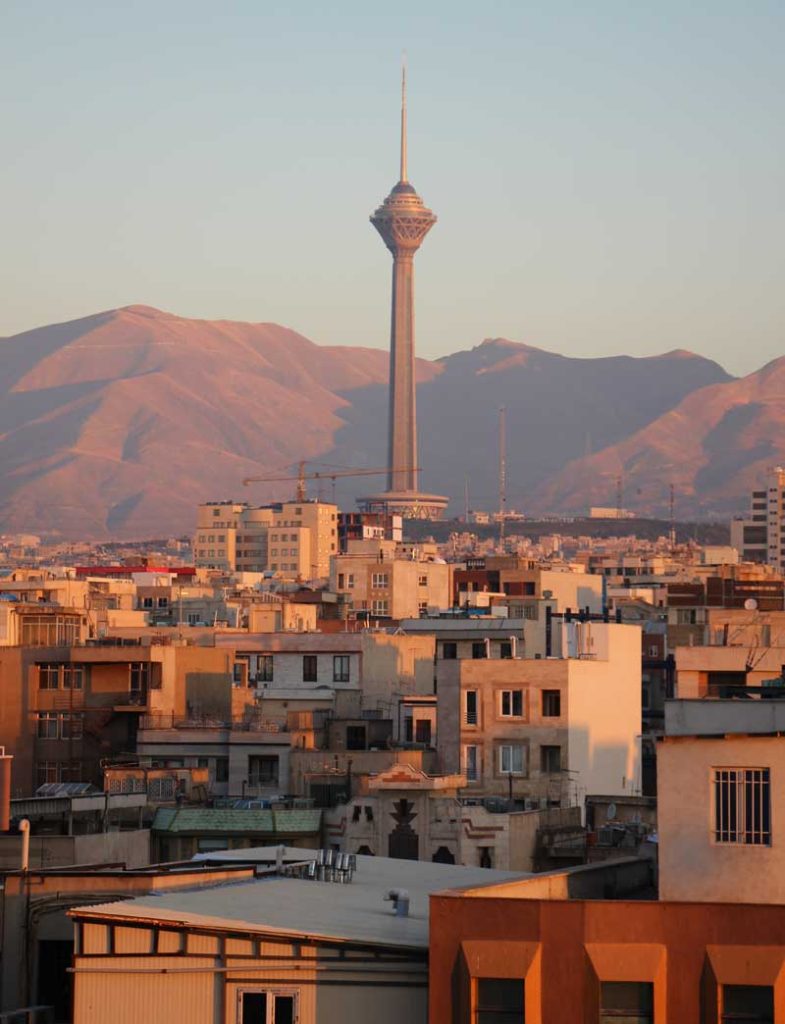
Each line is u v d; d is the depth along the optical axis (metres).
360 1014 56.91
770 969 52.53
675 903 53.41
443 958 54.25
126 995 57.69
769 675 136.62
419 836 111.19
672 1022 52.91
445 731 136.12
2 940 68.81
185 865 75.25
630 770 142.62
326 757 138.00
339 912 62.62
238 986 57.25
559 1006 53.31
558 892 63.97
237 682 167.75
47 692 150.75
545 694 134.50
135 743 148.62
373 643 167.12
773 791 56.72
